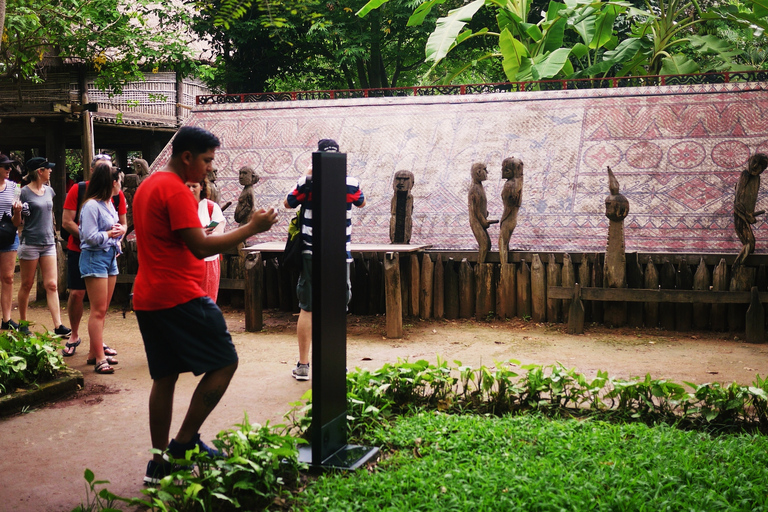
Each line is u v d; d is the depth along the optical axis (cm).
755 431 415
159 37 1376
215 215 632
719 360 625
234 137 1072
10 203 730
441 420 418
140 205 334
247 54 1786
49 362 521
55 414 472
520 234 869
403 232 859
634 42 1305
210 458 323
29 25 1148
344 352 387
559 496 303
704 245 809
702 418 432
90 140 1524
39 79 1417
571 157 912
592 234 845
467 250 847
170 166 341
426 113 1011
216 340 338
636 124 918
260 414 469
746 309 741
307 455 378
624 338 728
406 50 2134
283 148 1037
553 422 409
